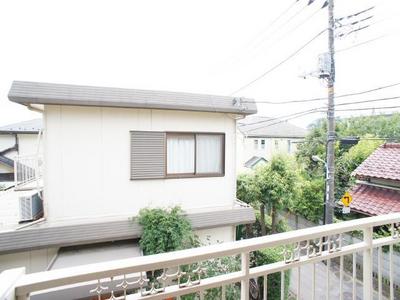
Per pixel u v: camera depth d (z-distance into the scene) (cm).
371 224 156
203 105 552
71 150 489
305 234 134
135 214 531
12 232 423
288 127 2338
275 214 897
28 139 1364
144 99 511
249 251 121
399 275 561
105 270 92
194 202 579
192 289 111
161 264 102
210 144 600
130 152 528
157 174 548
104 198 512
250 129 2127
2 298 72
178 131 564
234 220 557
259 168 937
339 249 150
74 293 296
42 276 86
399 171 659
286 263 134
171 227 479
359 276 520
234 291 261
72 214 491
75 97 462
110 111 512
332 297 501
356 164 1103
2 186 1127
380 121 1675
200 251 110
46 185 475
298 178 942
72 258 441
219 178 602
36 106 464
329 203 673
